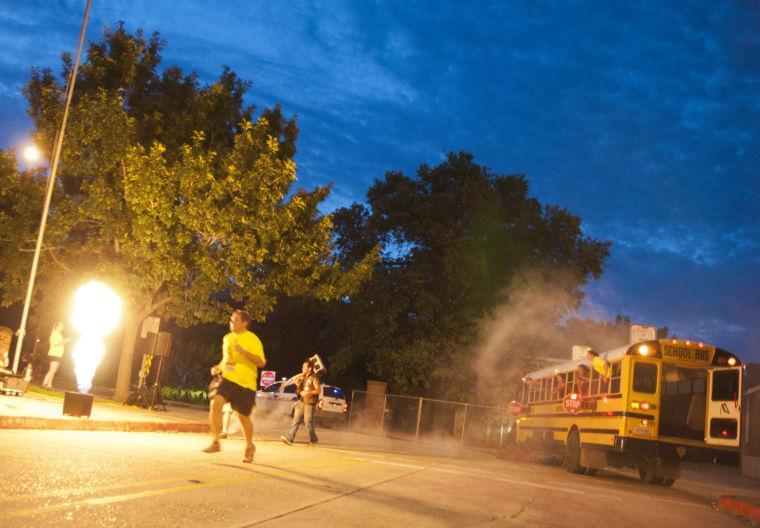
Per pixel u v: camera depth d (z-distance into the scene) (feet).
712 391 59.77
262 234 67.26
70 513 18.21
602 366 63.36
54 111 67.87
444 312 133.90
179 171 65.21
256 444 50.55
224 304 72.90
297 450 49.73
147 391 68.74
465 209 134.92
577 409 68.03
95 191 66.39
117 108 66.33
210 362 132.98
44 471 24.06
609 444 61.05
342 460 45.27
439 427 117.60
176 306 71.51
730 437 58.29
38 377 102.99
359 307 133.18
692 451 59.21
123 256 70.74
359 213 146.10
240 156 67.10
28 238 68.39
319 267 74.13
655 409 59.72
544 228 137.49
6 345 59.52
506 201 139.03
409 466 47.37
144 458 30.99
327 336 152.97
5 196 70.38
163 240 65.21
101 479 24.06
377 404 120.16
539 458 88.48
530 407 85.46
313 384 58.13
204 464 31.68
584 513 33.04
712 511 44.91
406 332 137.28
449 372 128.26
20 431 35.88
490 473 50.19
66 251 71.97
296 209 69.82
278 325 164.14
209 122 75.51
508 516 28.60
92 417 45.44
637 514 35.81
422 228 133.90
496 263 135.64
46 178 70.85
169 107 75.31
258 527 19.54
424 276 132.87
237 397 32.48
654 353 60.08
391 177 142.10
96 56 72.69
